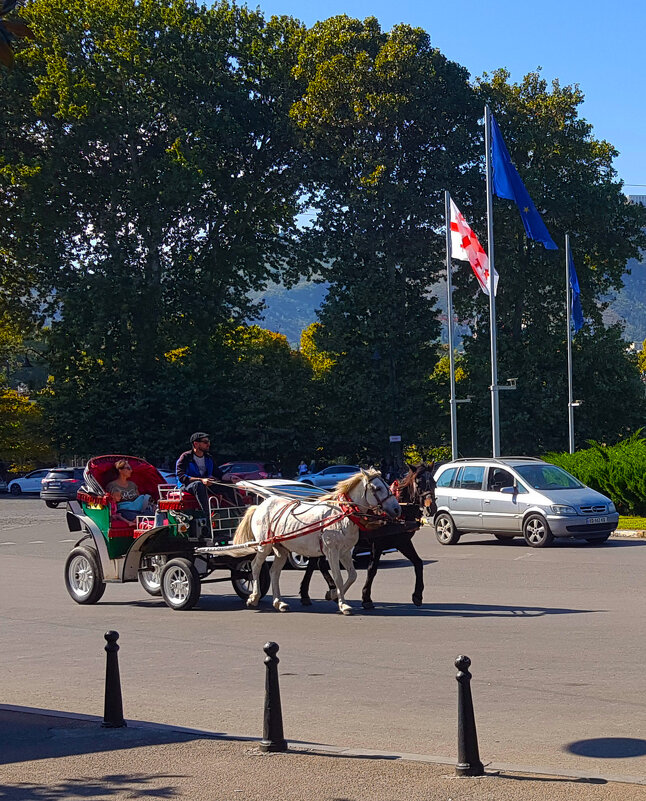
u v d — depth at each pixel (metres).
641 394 62.97
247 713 9.66
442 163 58.88
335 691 10.49
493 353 37.31
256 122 62.56
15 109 59.44
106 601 18.66
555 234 62.22
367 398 60.81
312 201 62.44
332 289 62.75
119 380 62.72
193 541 17.30
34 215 57.62
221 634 14.45
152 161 59.09
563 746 8.08
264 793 6.85
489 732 8.62
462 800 6.52
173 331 63.81
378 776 7.16
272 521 16.42
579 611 15.34
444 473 28.23
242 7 65.00
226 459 66.25
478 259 37.66
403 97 57.97
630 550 24.56
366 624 14.85
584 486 27.25
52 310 64.88
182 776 7.33
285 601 17.91
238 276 64.19
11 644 14.06
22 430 73.06
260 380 64.88
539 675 10.89
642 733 8.41
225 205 63.59
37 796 6.96
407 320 62.16
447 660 11.91
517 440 61.56
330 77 60.25
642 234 63.38
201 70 61.72
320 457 67.12
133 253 61.50
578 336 62.84
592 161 64.88
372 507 15.72
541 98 63.38
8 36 5.89
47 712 9.67
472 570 21.52
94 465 18.27
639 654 11.90
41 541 33.22
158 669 12.02
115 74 59.31
